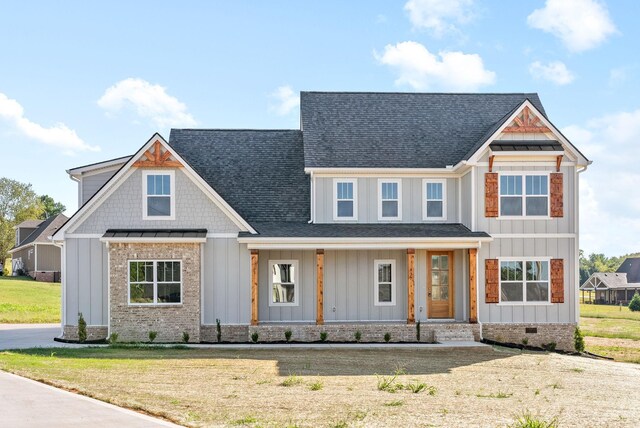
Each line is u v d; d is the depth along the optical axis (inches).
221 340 895.7
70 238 886.4
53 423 362.3
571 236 937.5
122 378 532.4
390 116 1082.1
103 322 884.0
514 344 895.1
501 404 469.7
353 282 957.8
